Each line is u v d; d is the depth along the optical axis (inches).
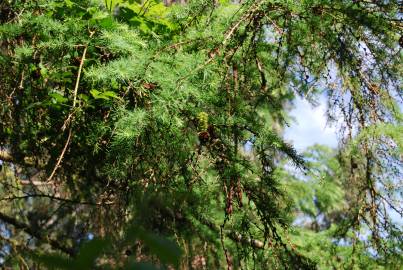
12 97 114.6
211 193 108.0
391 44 111.2
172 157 98.4
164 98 90.2
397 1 105.1
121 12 121.0
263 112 137.1
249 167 101.0
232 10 118.2
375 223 122.3
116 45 99.1
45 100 103.5
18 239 165.0
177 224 135.6
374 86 114.2
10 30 104.8
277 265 109.0
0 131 124.3
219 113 103.6
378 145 116.6
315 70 118.5
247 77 119.8
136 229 15.8
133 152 95.2
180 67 97.3
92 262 15.9
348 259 149.9
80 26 103.4
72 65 107.1
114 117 94.6
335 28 110.9
